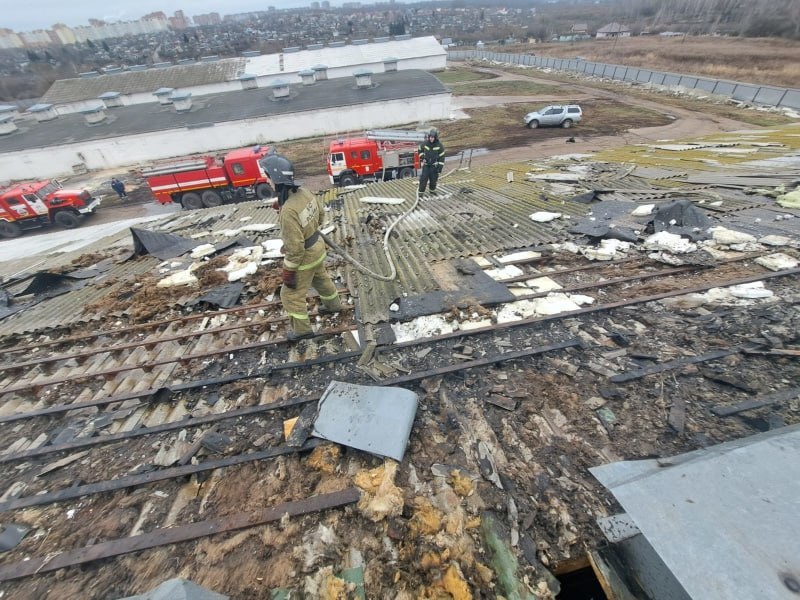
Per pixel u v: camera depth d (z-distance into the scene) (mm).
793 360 3697
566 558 2586
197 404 4133
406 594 2469
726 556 1824
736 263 5258
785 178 7949
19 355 5320
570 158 13430
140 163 29484
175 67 42094
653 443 3178
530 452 3238
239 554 2766
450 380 4004
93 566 2783
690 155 11641
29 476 3551
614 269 5504
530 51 64438
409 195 10234
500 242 6590
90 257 8500
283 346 4801
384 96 30109
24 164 27703
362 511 2895
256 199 19109
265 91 34656
